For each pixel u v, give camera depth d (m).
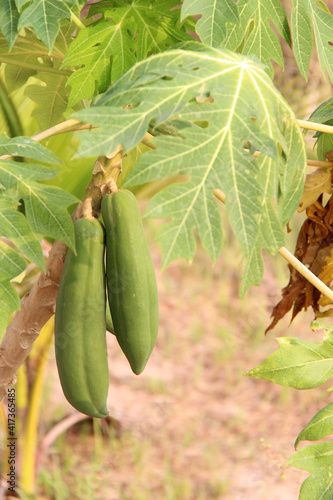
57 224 1.50
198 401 5.66
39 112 2.06
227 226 7.59
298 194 1.61
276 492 4.32
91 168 2.42
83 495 4.39
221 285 7.36
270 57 1.76
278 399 5.74
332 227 2.00
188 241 1.40
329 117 1.87
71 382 1.53
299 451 1.69
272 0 1.73
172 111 1.45
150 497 4.49
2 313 1.47
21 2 1.56
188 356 6.26
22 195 1.51
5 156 1.54
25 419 3.81
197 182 1.42
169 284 7.26
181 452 5.00
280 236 1.53
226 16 1.62
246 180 1.45
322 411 1.71
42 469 4.48
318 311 2.04
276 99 1.53
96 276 1.53
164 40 1.78
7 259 1.48
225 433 5.25
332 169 1.95
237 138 1.46
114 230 1.53
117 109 1.43
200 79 1.49
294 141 1.56
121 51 1.76
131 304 1.52
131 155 2.13
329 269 1.97
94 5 1.80
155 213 1.39
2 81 2.21
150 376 5.91
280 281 7.20
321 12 1.78
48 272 1.61
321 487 1.67
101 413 1.56
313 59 3.38
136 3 1.73
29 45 1.93
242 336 6.59
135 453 4.89
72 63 1.74
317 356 1.73
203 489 4.57
